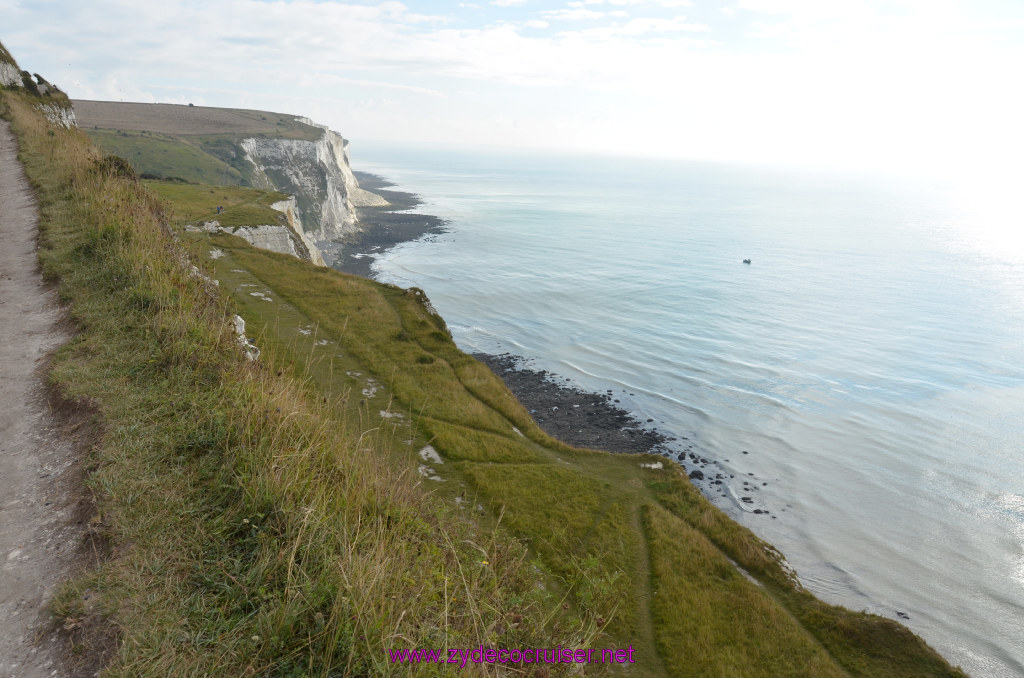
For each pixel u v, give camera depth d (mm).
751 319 97438
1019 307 111875
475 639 6406
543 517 19422
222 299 16609
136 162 153625
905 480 48219
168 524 6500
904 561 37656
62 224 17688
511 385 63938
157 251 15062
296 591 5684
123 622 5266
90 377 9461
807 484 46562
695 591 17453
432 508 11188
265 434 8359
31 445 7910
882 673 15758
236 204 62031
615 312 98938
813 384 68938
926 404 64062
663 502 22750
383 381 27062
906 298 117375
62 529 6398
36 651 5000
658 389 65000
